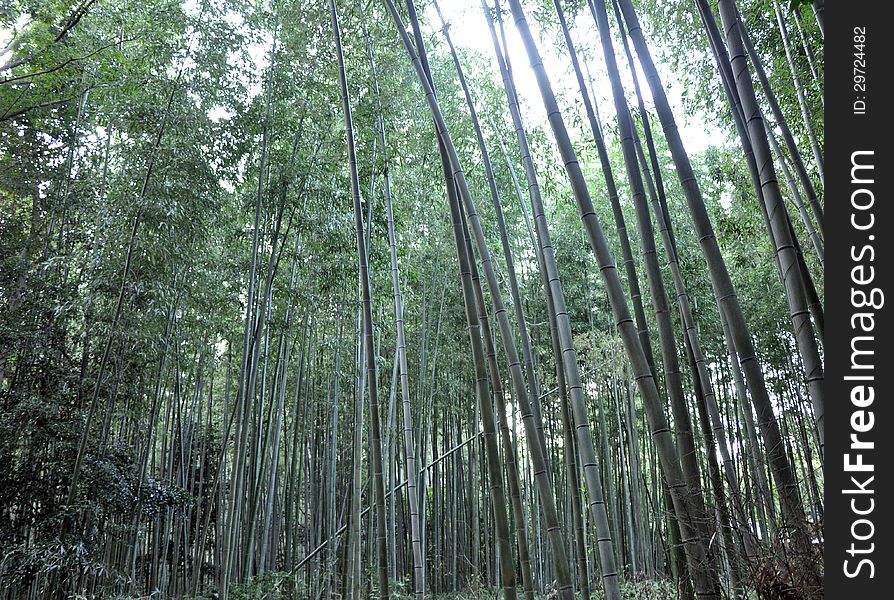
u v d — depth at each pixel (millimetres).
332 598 8180
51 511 6129
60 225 7406
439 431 11453
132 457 7426
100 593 7227
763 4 5164
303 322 8352
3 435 6062
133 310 6406
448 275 8805
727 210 7441
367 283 3936
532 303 9422
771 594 2369
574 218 9188
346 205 7305
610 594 2424
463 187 2990
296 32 6293
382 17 5996
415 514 5238
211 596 8414
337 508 10289
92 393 6859
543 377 9273
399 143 6547
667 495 2926
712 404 3586
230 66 6531
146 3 6629
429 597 9352
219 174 6812
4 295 6602
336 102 6402
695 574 2322
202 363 9680
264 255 7270
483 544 10734
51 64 6719
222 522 9469
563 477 9164
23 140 7215
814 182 5957
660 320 2723
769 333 8664
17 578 5684
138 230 6359
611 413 9727
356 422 5551
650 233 2775
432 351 9203
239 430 6309
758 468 3141
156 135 6379
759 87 5758
